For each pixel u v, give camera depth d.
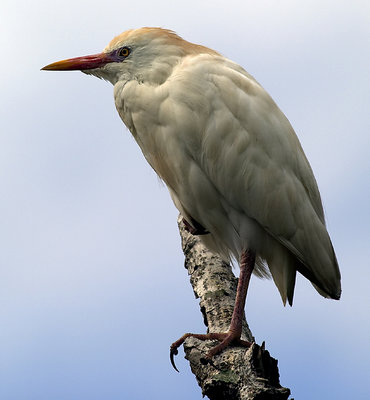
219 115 9.08
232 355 7.04
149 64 9.56
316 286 10.10
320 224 9.61
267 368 6.37
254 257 9.49
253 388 6.13
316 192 9.87
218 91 9.14
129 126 9.96
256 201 9.22
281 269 9.62
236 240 9.72
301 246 9.39
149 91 9.38
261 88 9.55
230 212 9.49
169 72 9.47
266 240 9.50
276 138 9.30
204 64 9.27
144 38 9.62
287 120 9.73
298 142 9.80
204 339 7.77
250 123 9.14
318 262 9.52
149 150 9.82
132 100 9.52
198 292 8.92
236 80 9.30
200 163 9.25
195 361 7.37
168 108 9.17
